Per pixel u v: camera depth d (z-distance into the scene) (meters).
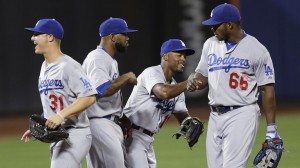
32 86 76.38
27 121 71.31
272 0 82.62
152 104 26.33
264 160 23.28
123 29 26.42
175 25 79.19
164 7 79.62
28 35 75.75
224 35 23.59
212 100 24.11
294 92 84.38
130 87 78.94
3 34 74.94
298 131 55.53
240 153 23.45
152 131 26.84
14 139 56.69
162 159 41.78
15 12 75.19
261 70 23.48
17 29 75.31
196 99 80.94
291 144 47.28
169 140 51.78
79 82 21.52
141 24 79.94
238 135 23.42
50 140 21.25
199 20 77.81
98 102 25.38
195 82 24.16
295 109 76.19
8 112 76.06
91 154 25.84
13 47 75.44
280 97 83.62
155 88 25.33
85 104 21.48
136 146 26.75
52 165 22.12
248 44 23.48
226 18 23.36
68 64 21.61
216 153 24.36
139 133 26.77
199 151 45.12
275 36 83.12
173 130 58.91
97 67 25.27
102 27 26.52
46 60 22.09
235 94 23.55
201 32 77.38
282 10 83.12
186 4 78.56
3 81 75.50
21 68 75.88
